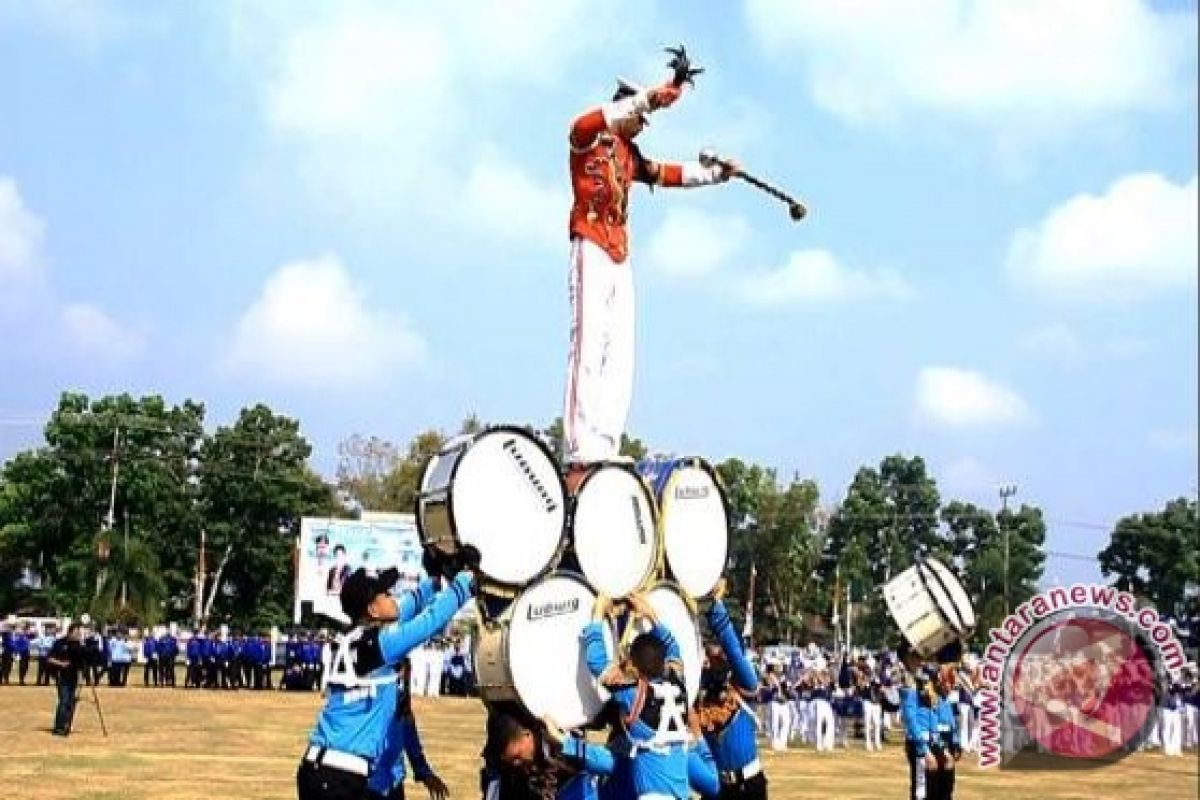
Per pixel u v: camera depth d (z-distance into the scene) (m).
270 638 59.25
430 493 10.02
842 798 22.84
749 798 12.01
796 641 97.50
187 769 22.45
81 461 79.00
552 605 10.22
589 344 11.13
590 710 10.31
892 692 35.91
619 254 11.31
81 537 77.75
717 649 12.13
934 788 17.66
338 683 9.04
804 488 95.88
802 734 38.19
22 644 46.53
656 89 11.16
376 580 9.32
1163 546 93.75
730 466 96.81
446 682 50.72
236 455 84.50
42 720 31.42
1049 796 24.48
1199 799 24.44
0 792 18.53
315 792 8.87
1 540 78.00
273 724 33.12
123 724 31.44
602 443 11.14
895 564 109.50
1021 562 106.50
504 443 10.13
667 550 11.23
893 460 117.19
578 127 11.29
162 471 81.88
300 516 84.31
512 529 10.08
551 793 9.55
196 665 50.16
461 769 24.30
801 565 95.75
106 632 49.31
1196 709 40.56
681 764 10.09
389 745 9.87
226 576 84.81
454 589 9.37
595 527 10.60
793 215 12.12
